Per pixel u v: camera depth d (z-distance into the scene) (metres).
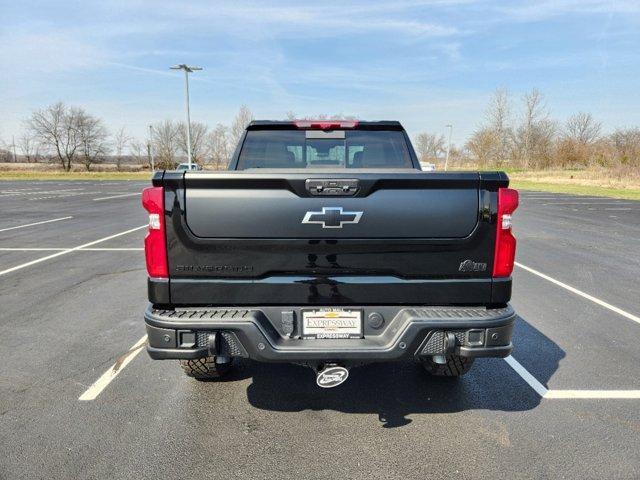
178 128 71.00
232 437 2.81
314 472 2.48
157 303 2.57
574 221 14.31
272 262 2.53
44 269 7.40
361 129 3.87
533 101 59.12
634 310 5.43
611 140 52.09
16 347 4.21
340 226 2.49
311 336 2.59
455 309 2.59
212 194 2.47
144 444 2.73
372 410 3.14
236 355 2.52
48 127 72.81
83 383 3.53
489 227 2.54
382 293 2.57
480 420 3.02
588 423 2.98
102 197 23.94
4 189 31.16
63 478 2.43
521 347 4.29
